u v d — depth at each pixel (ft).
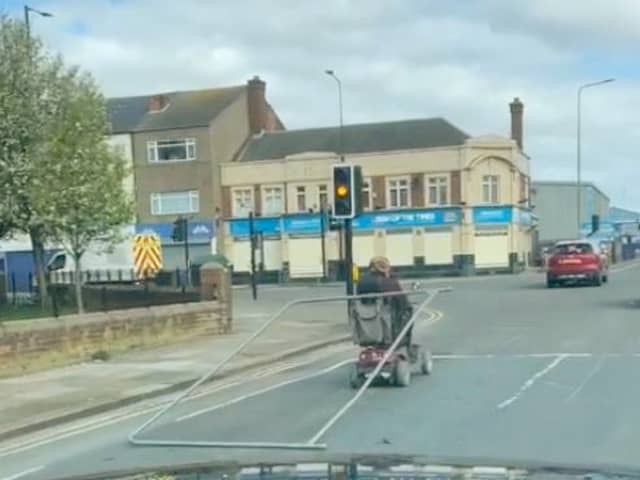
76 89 94.63
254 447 29.45
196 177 195.42
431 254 186.80
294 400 38.70
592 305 83.76
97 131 97.55
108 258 189.06
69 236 91.40
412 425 31.78
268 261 195.11
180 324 62.59
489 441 28.78
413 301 56.29
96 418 37.27
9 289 124.36
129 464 28.04
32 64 89.25
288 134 204.33
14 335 47.67
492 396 37.19
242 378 46.91
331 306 97.50
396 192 189.88
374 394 38.52
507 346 54.75
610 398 35.81
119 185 98.17
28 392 42.14
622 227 286.87
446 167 185.47
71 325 51.90
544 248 221.05
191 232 195.42
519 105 207.82
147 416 37.19
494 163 187.11
